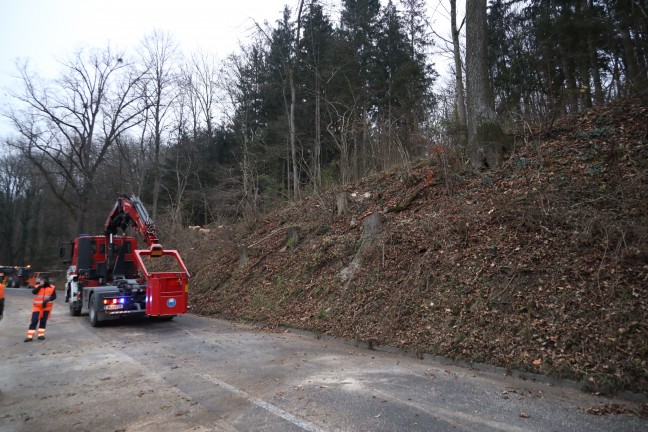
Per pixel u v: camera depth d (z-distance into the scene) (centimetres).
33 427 498
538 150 1178
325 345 962
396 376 685
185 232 2620
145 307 1289
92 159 3894
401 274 1073
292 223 1831
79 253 1581
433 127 1672
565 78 1798
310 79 2577
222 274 1828
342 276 1227
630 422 483
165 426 493
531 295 792
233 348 937
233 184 2661
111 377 709
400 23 3125
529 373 660
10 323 1395
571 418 496
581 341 660
